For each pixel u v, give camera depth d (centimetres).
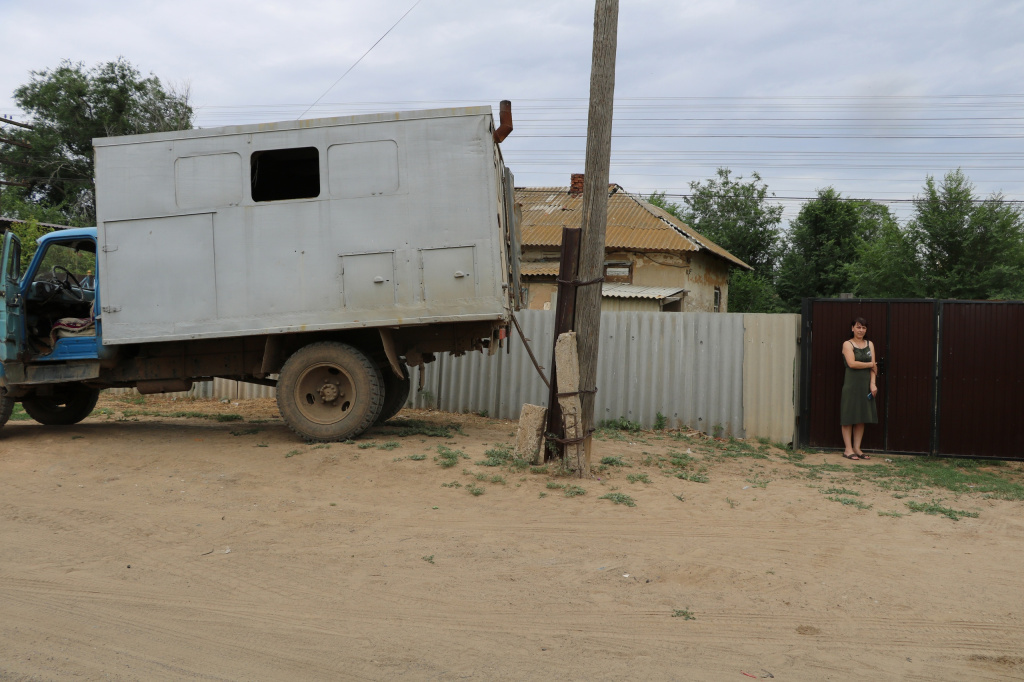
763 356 962
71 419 949
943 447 897
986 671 344
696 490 663
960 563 485
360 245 743
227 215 752
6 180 2981
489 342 847
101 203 761
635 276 2150
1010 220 2138
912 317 905
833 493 678
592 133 682
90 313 880
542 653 351
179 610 395
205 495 618
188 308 756
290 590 423
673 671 335
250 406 1173
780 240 3769
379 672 328
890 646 367
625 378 1016
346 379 796
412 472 682
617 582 441
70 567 454
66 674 319
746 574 452
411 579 441
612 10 675
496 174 754
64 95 3069
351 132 743
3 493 618
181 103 3206
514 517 566
